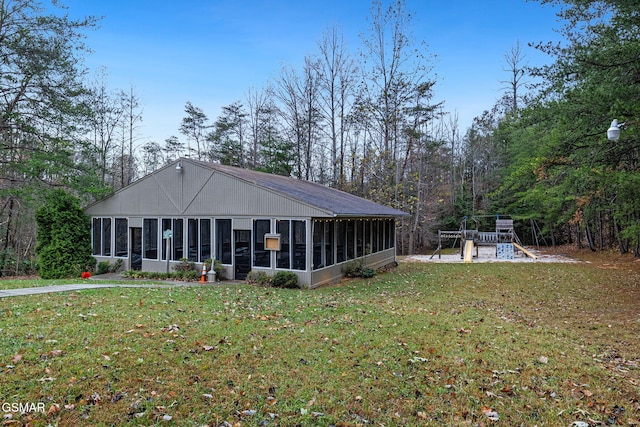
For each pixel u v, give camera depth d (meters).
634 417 3.81
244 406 3.79
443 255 22.98
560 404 4.05
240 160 32.03
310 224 11.71
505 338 6.26
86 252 15.17
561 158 9.79
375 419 3.67
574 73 8.52
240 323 6.47
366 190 27.36
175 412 3.61
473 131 32.22
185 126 35.09
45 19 15.48
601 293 11.18
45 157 16.20
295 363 4.86
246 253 12.87
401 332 6.31
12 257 19.23
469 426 3.60
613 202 12.89
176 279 13.28
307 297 9.53
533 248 26.58
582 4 8.44
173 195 14.07
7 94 16.00
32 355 4.61
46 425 3.27
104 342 5.18
